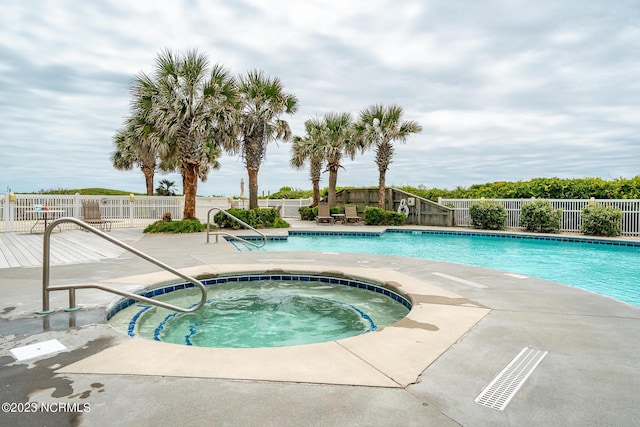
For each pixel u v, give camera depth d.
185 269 6.17
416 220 18.25
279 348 2.81
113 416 1.82
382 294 5.34
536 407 1.94
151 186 26.88
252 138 16.45
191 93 13.59
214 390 2.12
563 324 3.43
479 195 18.81
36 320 3.44
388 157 18.28
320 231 14.61
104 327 3.25
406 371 2.40
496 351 2.76
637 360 2.60
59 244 10.10
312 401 1.99
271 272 6.27
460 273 6.01
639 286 6.94
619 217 12.11
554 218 13.45
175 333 4.05
